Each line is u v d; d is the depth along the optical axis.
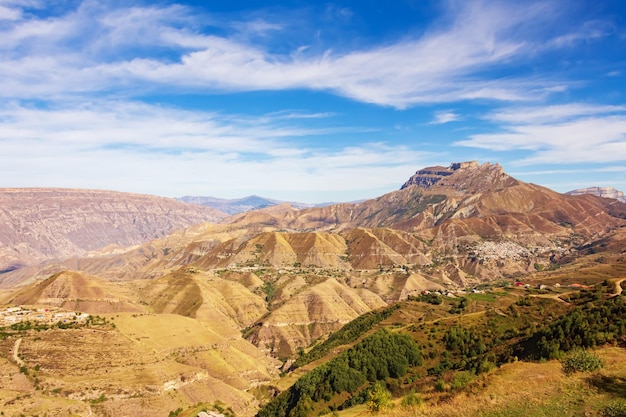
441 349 133.88
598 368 65.00
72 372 159.12
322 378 134.25
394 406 74.69
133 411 150.50
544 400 57.22
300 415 121.38
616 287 144.38
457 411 60.22
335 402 123.19
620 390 55.75
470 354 126.50
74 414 134.88
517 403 57.97
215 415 152.38
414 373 126.38
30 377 152.12
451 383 79.56
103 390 153.00
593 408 52.44
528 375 68.06
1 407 128.75
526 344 104.69
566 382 61.69
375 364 129.88
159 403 157.12
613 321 91.88
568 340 91.50
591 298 139.50
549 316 137.00
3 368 152.75
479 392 65.81
